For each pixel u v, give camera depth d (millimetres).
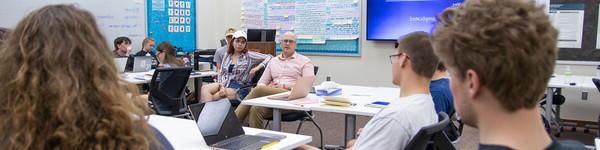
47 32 834
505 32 672
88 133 825
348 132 3260
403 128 1759
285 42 4875
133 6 6895
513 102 685
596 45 5340
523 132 694
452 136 2430
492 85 686
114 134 849
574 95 5594
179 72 4621
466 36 695
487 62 680
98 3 6461
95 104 838
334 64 7016
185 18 7555
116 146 850
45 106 812
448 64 738
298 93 3533
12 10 5895
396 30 6379
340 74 6984
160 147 989
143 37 7047
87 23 875
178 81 4660
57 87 805
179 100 4691
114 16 6664
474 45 688
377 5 6473
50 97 807
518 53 667
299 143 2229
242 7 7613
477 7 704
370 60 6711
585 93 5531
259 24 7477
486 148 699
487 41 680
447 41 722
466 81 715
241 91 5000
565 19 5434
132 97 914
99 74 850
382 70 6629
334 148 3098
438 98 2436
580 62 5434
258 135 2299
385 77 6617
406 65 1868
